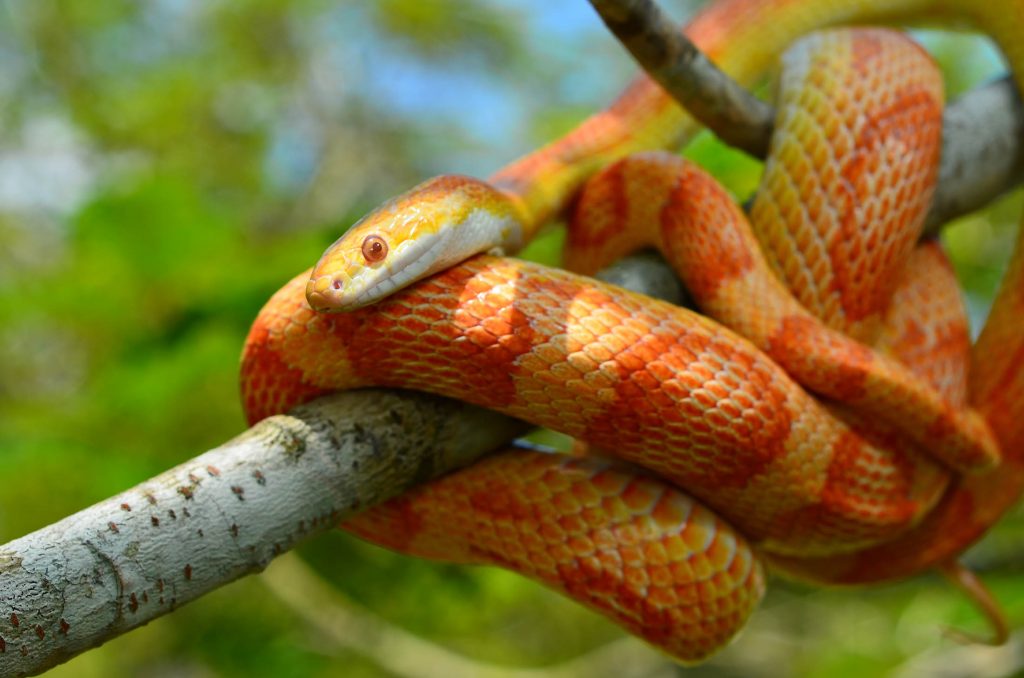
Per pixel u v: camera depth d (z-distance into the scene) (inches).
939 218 17.6
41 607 13.5
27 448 22.6
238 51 64.8
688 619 15.6
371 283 15.0
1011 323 17.5
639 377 15.1
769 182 16.7
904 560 17.7
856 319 16.7
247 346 15.5
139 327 26.5
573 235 17.5
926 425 16.3
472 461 15.6
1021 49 18.3
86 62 63.7
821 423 15.8
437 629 28.0
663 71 16.2
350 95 71.1
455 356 15.0
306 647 27.5
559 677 32.6
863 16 19.8
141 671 31.3
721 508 15.8
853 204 16.6
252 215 52.6
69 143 59.2
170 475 14.0
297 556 23.9
